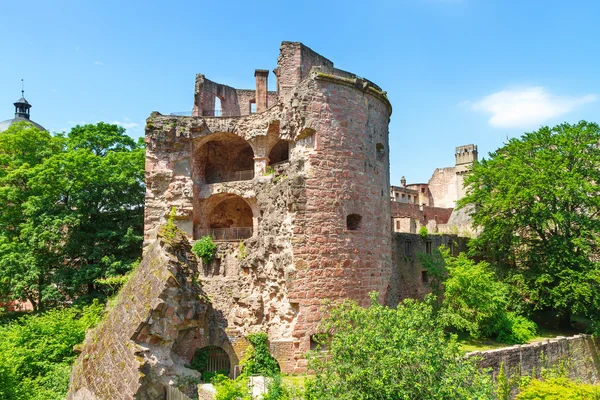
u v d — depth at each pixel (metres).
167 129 28.95
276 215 23.77
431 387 12.69
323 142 22.80
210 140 31.36
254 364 21.23
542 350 25.89
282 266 22.17
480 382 14.43
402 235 31.95
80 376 17.52
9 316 32.62
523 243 33.00
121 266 30.88
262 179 26.75
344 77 23.91
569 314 33.25
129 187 34.81
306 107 22.75
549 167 30.62
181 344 20.62
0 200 33.38
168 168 28.94
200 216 30.22
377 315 14.88
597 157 31.38
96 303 27.38
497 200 32.09
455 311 27.78
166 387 15.18
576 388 22.12
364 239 23.59
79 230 32.59
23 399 18.22
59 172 32.22
